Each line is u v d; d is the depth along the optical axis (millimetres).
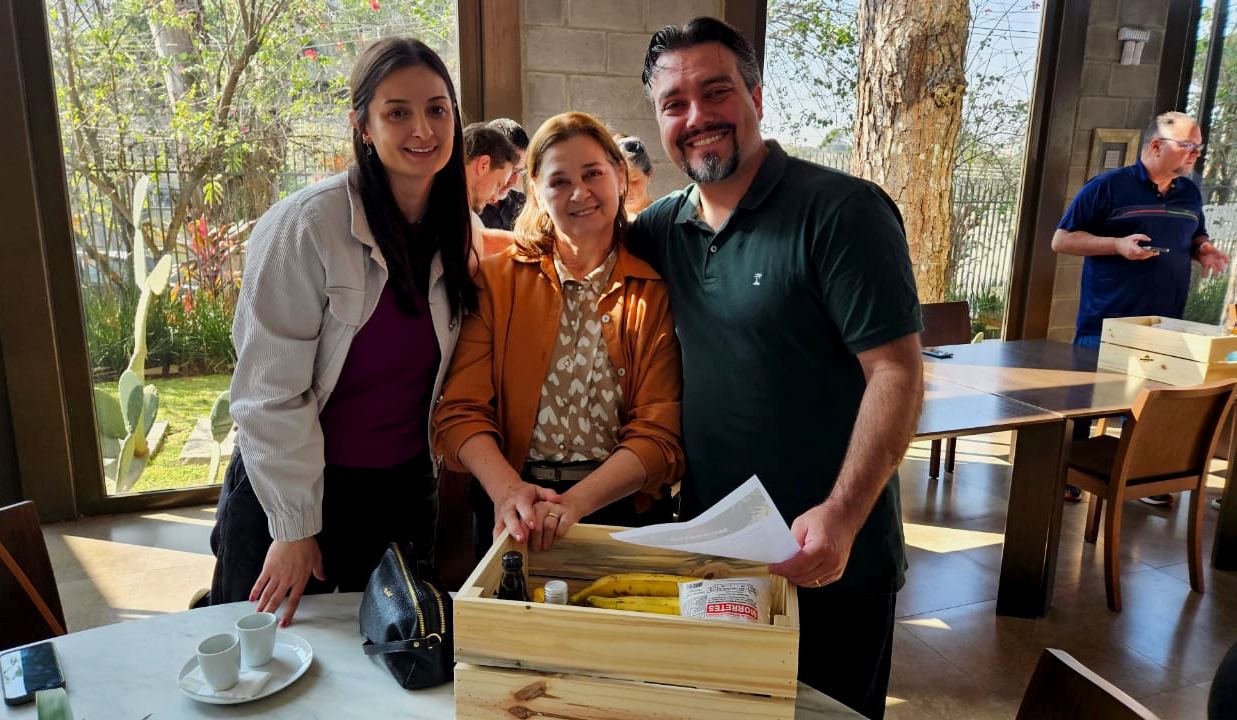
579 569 1111
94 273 3148
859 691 1430
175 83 3133
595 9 3441
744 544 856
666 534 903
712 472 1379
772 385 1307
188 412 3371
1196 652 2432
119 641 1140
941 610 2668
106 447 3279
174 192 3205
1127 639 2498
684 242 1424
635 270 1459
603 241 1476
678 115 1307
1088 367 3084
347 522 1507
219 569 1521
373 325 1413
